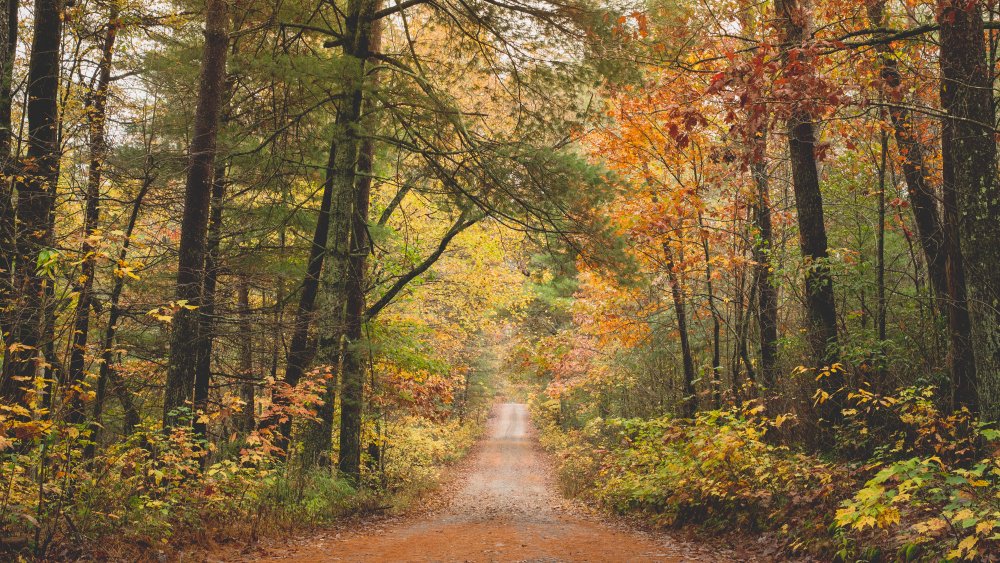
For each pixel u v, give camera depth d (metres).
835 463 8.13
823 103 6.95
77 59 11.24
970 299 6.91
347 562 6.63
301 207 13.89
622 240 11.66
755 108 6.96
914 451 7.95
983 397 6.73
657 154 14.55
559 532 9.50
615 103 13.13
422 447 23.05
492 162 11.74
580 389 26.83
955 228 7.98
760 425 8.84
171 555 6.16
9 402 5.64
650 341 18.84
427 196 16.86
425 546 7.93
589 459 20.27
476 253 20.30
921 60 9.97
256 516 8.35
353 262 14.73
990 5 7.63
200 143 9.32
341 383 12.98
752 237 14.16
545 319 32.94
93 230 6.13
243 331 11.99
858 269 10.65
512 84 12.33
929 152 10.47
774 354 12.51
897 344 10.04
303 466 11.59
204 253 9.33
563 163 11.22
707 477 8.94
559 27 10.77
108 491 6.66
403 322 18.08
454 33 12.42
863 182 12.45
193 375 9.07
